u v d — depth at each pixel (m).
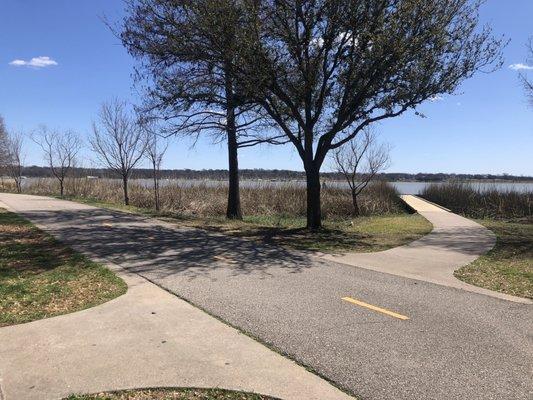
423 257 11.49
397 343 5.54
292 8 14.40
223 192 28.98
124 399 4.17
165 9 14.74
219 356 5.08
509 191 30.48
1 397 4.16
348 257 11.31
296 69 15.30
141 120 20.70
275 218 23.06
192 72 15.72
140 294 7.45
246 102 15.91
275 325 6.09
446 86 15.12
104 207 23.77
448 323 6.30
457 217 23.47
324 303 7.16
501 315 6.71
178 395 4.25
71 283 8.07
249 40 13.51
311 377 4.63
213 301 7.13
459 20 15.04
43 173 54.88
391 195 32.56
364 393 4.32
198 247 12.16
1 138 59.69
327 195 28.86
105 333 5.70
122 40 15.80
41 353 5.10
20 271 8.96
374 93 15.43
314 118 16.41
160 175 43.78
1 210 21.25
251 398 4.22
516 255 11.95
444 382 4.56
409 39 14.24
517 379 4.64
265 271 9.41
